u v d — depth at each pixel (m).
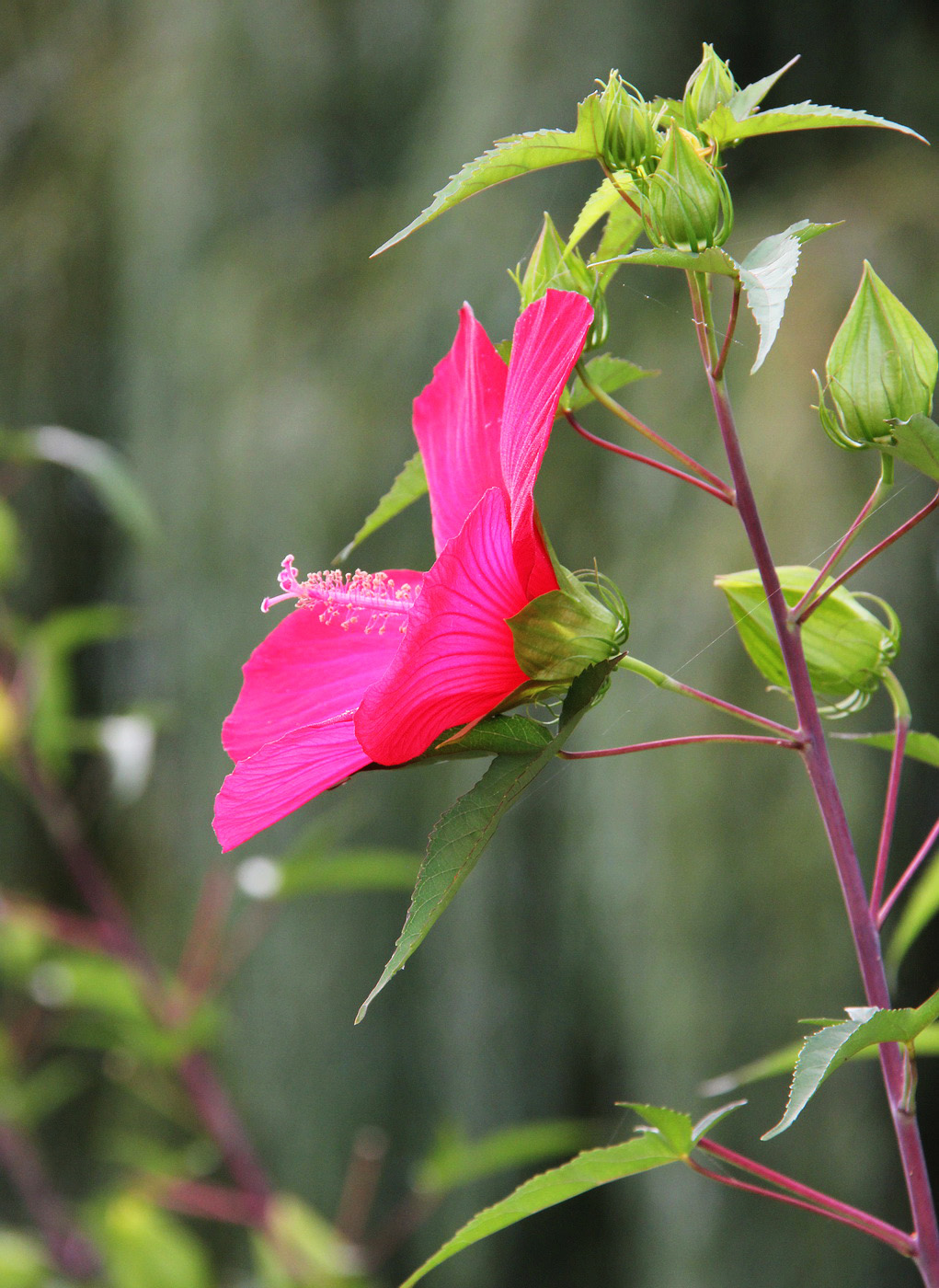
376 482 3.11
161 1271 1.85
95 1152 3.64
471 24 3.25
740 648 2.59
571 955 2.81
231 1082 3.13
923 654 2.48
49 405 3.71
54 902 3.65
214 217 3.56
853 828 2.50
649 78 2.96
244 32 3.61
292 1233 1.94
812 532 2.54
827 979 2.49
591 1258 3.02
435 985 3.01
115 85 3.88
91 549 3.70
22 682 1.96
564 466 3.00
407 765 1.38
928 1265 1.38
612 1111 2.77
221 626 3.26
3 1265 1.95
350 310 3.31
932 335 2.55
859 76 3.01
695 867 2.59
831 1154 2.50
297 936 3.09
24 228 3.79
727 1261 2.55
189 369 3.44
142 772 1.83
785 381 2.67
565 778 2.83
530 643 1.37
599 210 1.41
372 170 3.55
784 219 2.81
